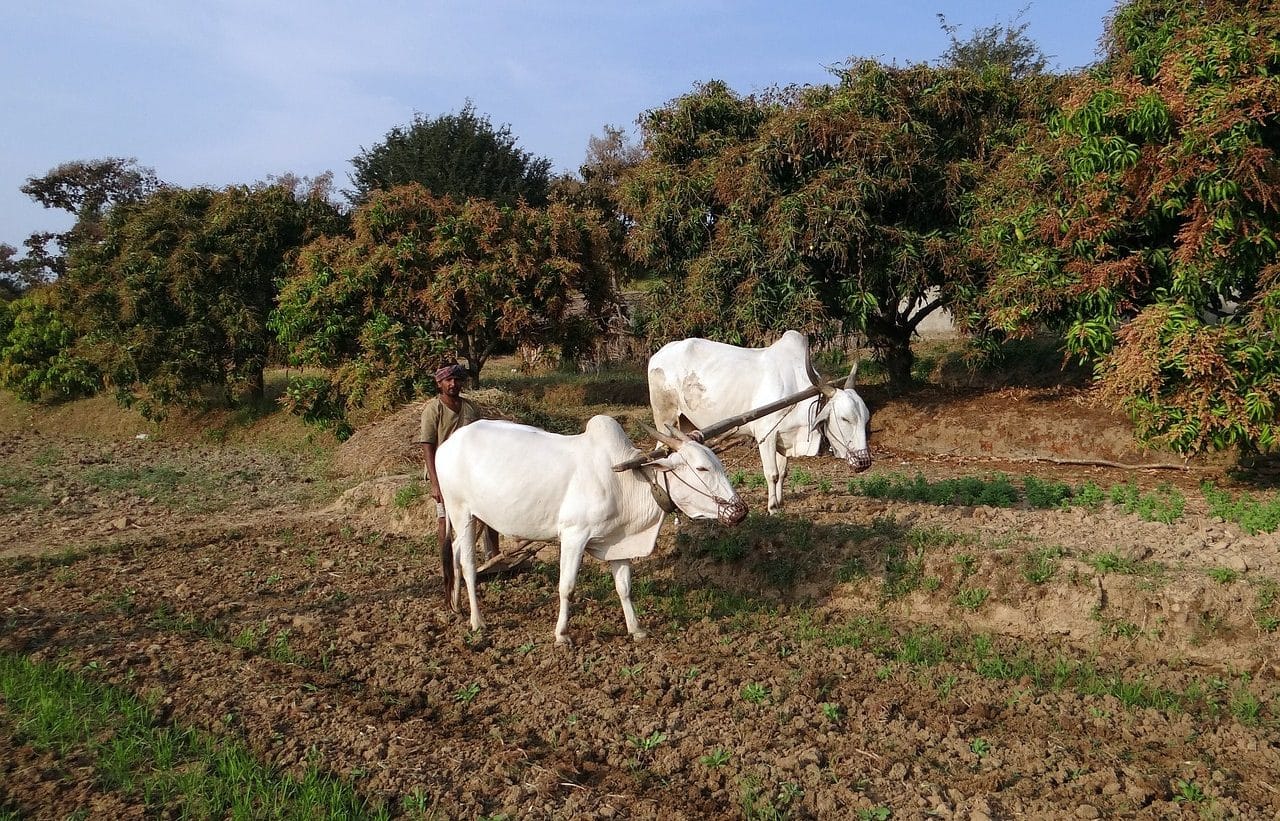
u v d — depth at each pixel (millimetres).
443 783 4477
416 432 13820
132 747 4770
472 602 6668
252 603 7648
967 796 4324
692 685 5625
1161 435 8969
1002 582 6695
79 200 47188
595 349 17703
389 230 16141
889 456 13352
